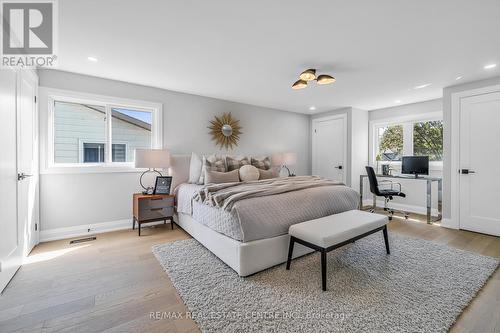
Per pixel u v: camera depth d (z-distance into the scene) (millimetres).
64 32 1983
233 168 3488
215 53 2410
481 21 1813
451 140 3396
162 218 3238
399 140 4742
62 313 1487
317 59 2543
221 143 4234
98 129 3234
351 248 2555
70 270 2061
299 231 1945
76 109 3104
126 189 3342
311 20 1835
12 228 1919
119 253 2441
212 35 2059
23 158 2201
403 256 2340
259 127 4777
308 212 2348
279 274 1974
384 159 4969
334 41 2160
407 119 4504
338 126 5047
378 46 2240
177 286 1781
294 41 2162
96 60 2564
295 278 1906
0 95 1686
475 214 3199
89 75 3023
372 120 5062
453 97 3377
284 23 1876
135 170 3402
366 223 2109
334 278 1904
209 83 3354
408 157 4219
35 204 2625
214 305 1556
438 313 1470
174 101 3725
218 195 2197
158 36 2070
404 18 1793
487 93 3080
